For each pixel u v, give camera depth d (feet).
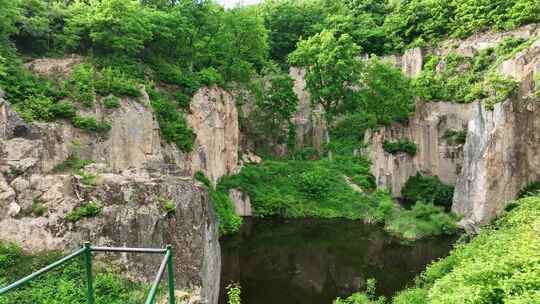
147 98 95.25
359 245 105.29
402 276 84.23
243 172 138.21
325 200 133.90
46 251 49.80
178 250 53.98
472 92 115.75
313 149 162.20
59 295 42.22
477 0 160.76
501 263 38.24
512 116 102.73
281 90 155.63
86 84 86.17
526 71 107.65
